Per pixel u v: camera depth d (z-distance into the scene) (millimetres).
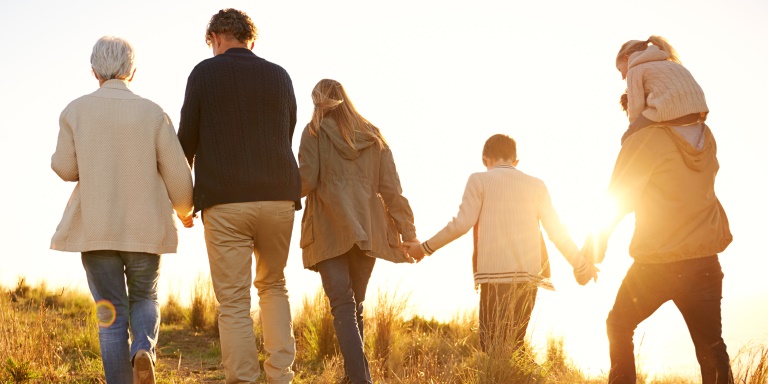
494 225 4535
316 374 5176
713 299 3451
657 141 3480
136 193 3445
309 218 4203
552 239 4582
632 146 3543
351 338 3953
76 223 3400
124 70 3604
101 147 3428
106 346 3402
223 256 3566
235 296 3588
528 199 4574
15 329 4891
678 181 3445
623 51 3904
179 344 6355
